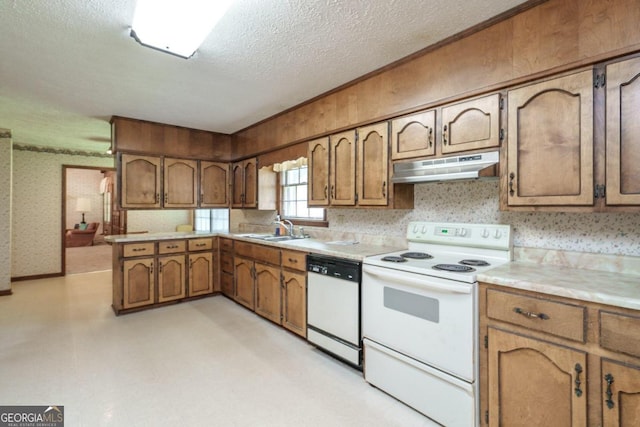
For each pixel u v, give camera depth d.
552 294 1.40
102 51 2.21
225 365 2.48
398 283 1.98
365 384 2.22
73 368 2.40
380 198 2.52
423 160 2.21
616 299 1.23
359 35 2.02
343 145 2.83
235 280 3.95
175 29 1.84
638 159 1.38
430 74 2.16
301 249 2.84
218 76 2.64
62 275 5.61
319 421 1.85
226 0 1.60
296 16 1.82
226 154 4.68
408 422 1.84
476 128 1.93
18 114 3.67
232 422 1.83
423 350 1.85
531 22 1.69
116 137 3.76
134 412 1.90
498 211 2.20
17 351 2.67
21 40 2.06
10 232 4.44
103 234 11.42
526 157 1.72
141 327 3.24
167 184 4.14
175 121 4.01
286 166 3.67
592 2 1.50
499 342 1.58
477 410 1.65
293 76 2.64
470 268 1.83
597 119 1.49
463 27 1.93
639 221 1.67
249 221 4.84
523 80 1.72
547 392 1.42
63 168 5.61
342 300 2.41
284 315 3.08
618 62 1.43
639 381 1.19
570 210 1.57
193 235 4.15
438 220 2.52
